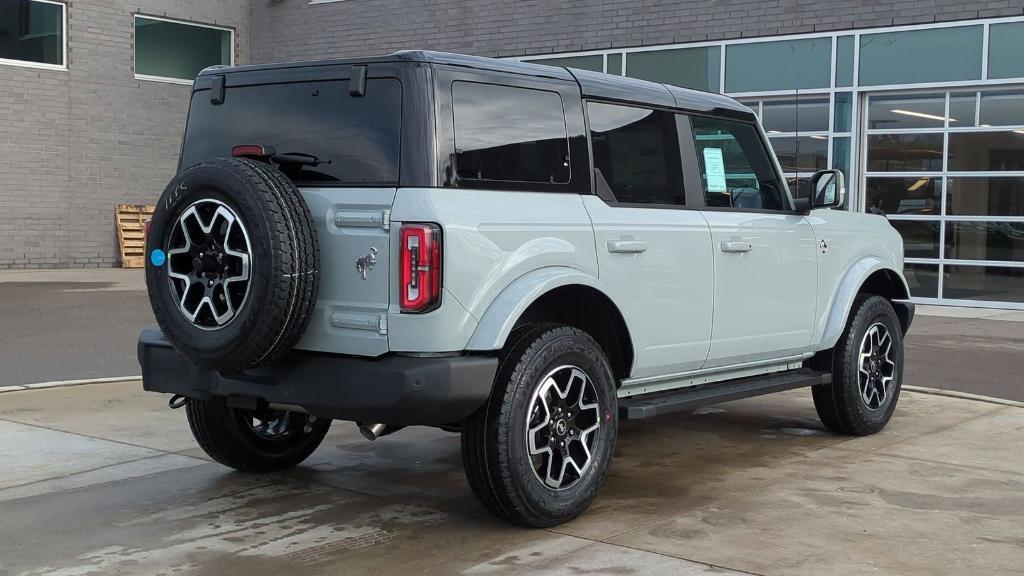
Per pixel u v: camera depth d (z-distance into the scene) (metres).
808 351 6.47
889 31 15.59
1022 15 14.58
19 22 19.91
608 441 4.92
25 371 8.98
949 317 13.95
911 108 15.70
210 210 4.46
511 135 4.76
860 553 4.35
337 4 21.36
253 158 4.71
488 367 4.44
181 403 5.20
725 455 6.23
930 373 9.37
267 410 5.16
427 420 4.36
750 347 5.98
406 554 4.34
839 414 6.68
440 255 4.36
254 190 4.32
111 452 6.11
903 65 15.55
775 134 16.72
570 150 5.03
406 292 4.35
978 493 5.33
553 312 5.25
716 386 5.93
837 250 6.67
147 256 4.62
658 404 5.29
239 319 4.34
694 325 5.55
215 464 5.89
